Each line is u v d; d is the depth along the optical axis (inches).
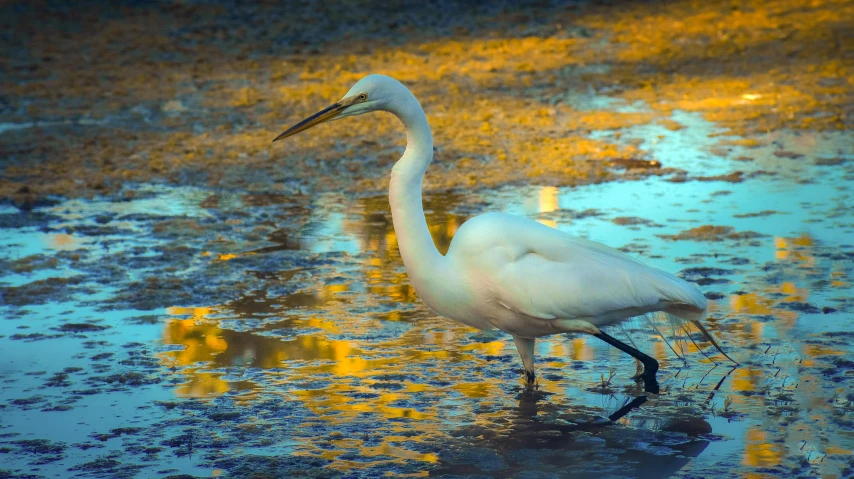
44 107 794.2
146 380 333.4
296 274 438.9
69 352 357.4
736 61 897.5
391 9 1216.8
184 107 788.6
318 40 1055.0
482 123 716.0
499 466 269.3
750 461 266.5
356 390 322.7
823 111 714.2
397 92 312.8
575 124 705.6
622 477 260.5
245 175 604.4
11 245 480.4
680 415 298.0
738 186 549.3
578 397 314.5
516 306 303.6
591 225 489.4
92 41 1059.3
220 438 290.4
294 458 276.1
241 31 1104.2
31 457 279.7
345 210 537.0
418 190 314.2
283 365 344.5
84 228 507.2
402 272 441.1
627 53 954.1
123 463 275.4
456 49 995.9
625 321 330.6
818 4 1151.0
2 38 1074.1
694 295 311.6
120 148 668.7
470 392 320.2
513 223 308.7
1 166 627.5
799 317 367.9
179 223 513.3
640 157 615.8
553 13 1179.3
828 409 296.5
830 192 530.0
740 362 334.6
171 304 404.5
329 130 713.0
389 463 272.1
